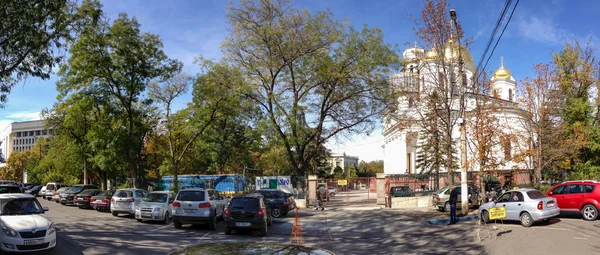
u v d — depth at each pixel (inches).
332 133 1294.3
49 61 681.0
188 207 698.8
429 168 1638.8
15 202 497.7
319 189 1150.3
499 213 636.1
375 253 515.5
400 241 607.8
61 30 692.7
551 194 780.6
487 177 1154.0
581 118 1212.5
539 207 664.4
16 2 596.7
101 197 1038.4
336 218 914.7
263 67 1232.8
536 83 1172.5
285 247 164.4
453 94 984.9
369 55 1179.3
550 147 1160.8
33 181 2755.9
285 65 1233.4
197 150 1818.4
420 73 1015.0
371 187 1414.9
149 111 1406.3
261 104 1305.4
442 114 1015.0
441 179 1401.3
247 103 1304.1
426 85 995.3
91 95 1184.8
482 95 971.9
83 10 738.2
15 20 599.8
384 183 1202.6
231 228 644.7
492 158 962.7
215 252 150.9
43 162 2103.8
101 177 1663.4
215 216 717.3
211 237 621.3
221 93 1248.8
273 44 1187.3
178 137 1647.4
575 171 1205.1
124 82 1167.0
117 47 1125.7
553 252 478.3
